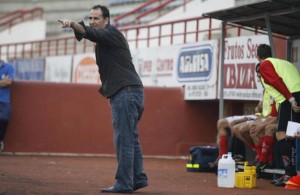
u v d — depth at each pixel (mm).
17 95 41250
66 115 42281
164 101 43344
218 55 39844
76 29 18984
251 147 28078
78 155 42312
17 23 89875
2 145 40688
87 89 42719
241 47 37375
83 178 26109
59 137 42094
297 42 30547
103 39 19859
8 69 39875
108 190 20594
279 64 24672
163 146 43250
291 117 24562
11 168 30188
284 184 24484
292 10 26203
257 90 35844
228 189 23031
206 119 43844
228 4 49219
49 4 90750
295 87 24406
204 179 27281
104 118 42938
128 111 20203
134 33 62500
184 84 43438
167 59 45719
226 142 29609
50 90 42031
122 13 77938
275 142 26219
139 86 20516
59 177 26203
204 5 52906
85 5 87625
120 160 20344
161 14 64000
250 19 28484
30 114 41562
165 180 26422
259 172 26672
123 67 20359
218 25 49906
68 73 59469
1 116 39531
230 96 38281
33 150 41562
